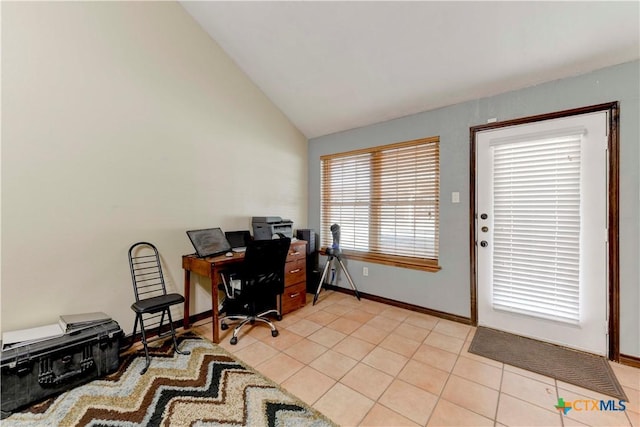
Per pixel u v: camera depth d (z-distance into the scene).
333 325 2.75
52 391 1.68
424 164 3.02
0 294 1.78
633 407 1.62
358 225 3.63
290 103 3.52
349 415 1.57
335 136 3.81
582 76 2.14
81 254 2.10
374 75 2.74
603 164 2.08
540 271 2.35
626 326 2.02
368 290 3.50
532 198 2.37
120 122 2.28
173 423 1.50
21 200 1.84
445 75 2.51
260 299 2.67
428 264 2.97
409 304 3.13
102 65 2.18
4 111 1.77
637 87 1.96
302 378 1.90
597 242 2.11
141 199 2.42
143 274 2.44
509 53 2.17
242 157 3.24
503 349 2.26
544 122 2.31
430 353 2.21
